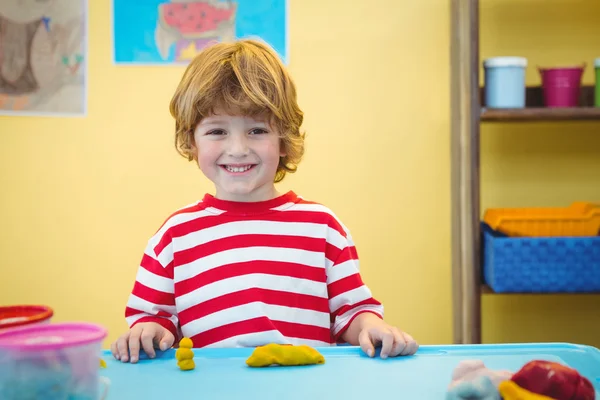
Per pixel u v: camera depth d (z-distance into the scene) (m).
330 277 1.09
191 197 2.13
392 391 0.66
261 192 1.11
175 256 1.07
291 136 1.11
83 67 2.10
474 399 0.61
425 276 2.10
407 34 2.06
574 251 1.71
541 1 2.05
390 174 2.09
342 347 0.83
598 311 2.10
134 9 2.08
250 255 1.06
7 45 2.10
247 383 0.69
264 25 2.06
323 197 2.10
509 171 2.09
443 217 2.09
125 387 0.69
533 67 2.07
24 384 0.54
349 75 2.08
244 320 1.02
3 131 2.12
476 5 1.73
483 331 2.13
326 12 2.06
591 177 2.08
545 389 0.60
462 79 1.94
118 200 2.14
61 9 2.09
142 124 2.11
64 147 2.12
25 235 2.15
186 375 0.73
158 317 1.04
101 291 2.16
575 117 1.81
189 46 2.08
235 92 1.03
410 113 2.08
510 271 1.72
